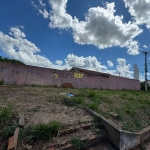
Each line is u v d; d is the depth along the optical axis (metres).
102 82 15.28
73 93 6.29
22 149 2.08
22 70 9.62
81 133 2.79
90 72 16.86
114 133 2.87
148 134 3.69
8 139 2.20
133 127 3.64
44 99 4.65
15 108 3.38
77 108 4.07
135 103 5.96
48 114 3.36
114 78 17.17
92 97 5.80
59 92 6.49
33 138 2.32
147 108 5.51
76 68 17.09
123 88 18.34
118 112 4.23
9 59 11.16
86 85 13.47
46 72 10.83
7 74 8.93
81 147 2.51
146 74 21.48
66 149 2.32
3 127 2.46
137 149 3.16
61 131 2.63
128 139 2.92
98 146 2.79
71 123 2.99
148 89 23.75
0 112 2.87
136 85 21.23
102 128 3.20
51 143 2.32
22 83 9.44
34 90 6.55
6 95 4.91
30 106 3.71
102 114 3.78
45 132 2.43
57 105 4.16
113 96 7.14
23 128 2.49
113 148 2.79
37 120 2.93
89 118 3.44
